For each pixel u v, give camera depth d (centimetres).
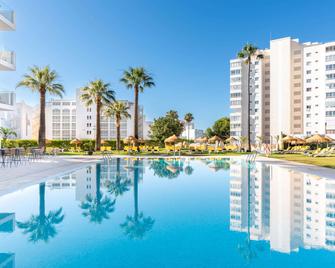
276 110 8769
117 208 854
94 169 1928
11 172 1542
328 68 7769
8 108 2359
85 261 484
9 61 2438
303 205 875
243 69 8719
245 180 1419
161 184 1318
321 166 1939
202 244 562
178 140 4434
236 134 8700
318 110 8019
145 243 567
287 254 511
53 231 639
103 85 4441
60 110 9719
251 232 631
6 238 595
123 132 9244
